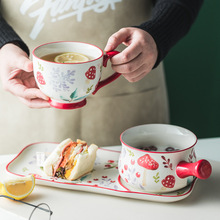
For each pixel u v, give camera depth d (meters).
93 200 0.88
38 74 0.81
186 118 1.98
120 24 1.30
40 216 0.82
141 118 1.46
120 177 0.94
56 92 0.81
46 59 0.82
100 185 0.91
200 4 1.31
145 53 0.98
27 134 1.41
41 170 0.96
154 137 0.97
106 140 1.44
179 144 0.95
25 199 0.87
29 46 1.29
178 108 1.96
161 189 0.86
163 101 1.54
